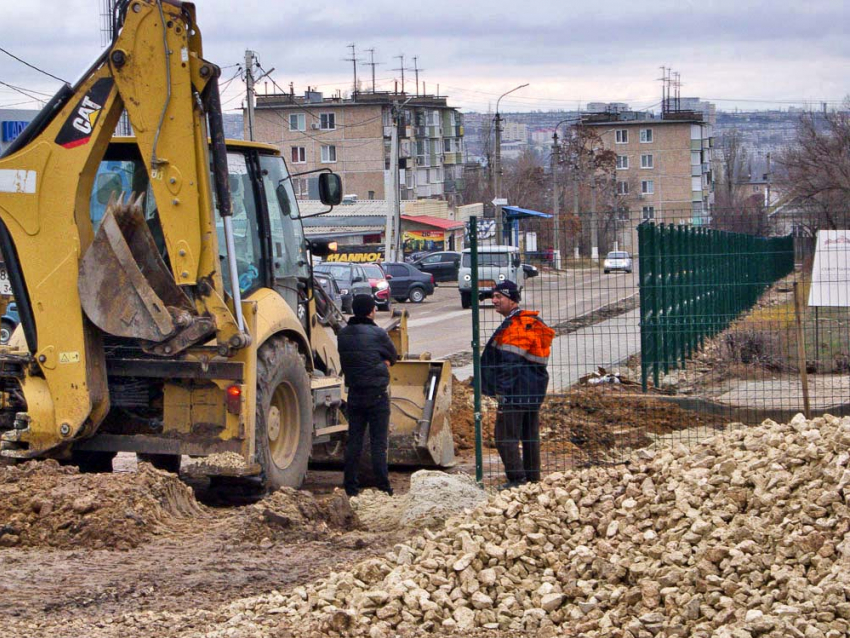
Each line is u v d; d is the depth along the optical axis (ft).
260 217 32.07
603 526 21.91
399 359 38.81
